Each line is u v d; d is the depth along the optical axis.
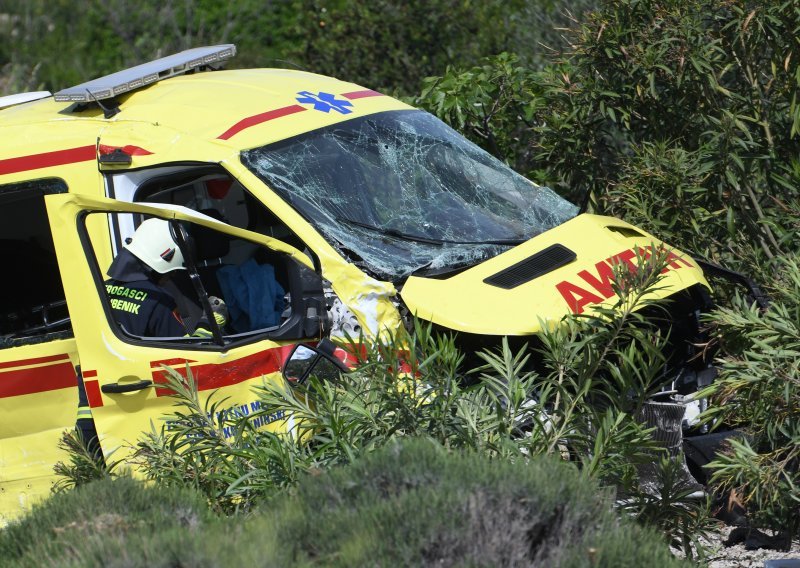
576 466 15.42
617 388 18.11
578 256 20.06
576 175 28.66
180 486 15.20
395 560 11.42
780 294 20.19
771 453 17.45
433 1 43.34
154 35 64.81
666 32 25.08
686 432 19.55
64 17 66.19
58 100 22.05
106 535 12.04
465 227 21.31
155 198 20.98
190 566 11.46
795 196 24.75
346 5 45.47
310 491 12.84
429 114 25.08
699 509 16.30
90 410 18.58
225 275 19.81
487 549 11.47
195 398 16.39
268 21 62.91
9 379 20.05
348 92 24.22
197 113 21.58
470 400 15.91
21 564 12.27
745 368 17.83
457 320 18.19
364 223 20.48
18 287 22.17
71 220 18.09
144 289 19.12
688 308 20.77
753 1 24.45
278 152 21.00
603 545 11.68
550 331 17.19
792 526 17.77
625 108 27.23
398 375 15.88
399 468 12.72
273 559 11.60
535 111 29.70
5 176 21.27
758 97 25.67
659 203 25.11
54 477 20.17
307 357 18.06
